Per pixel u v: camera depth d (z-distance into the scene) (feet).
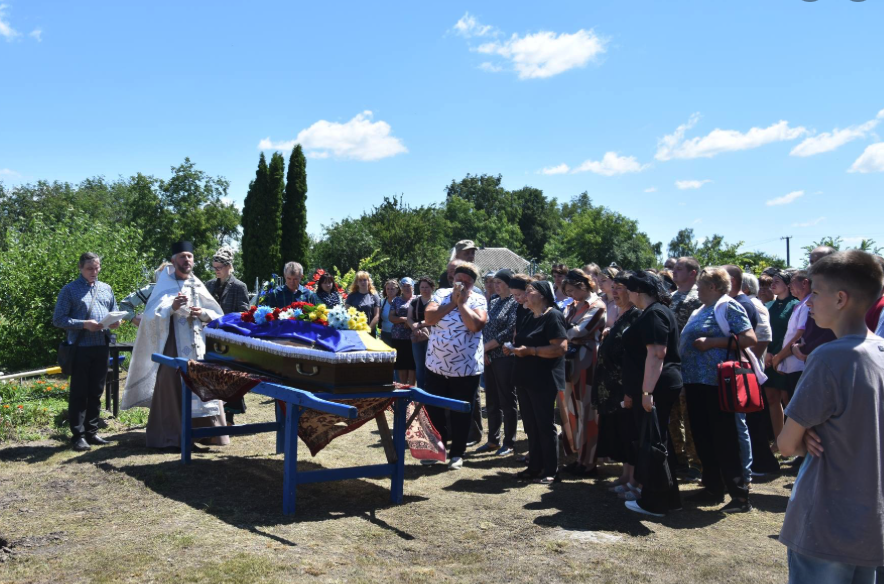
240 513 15.88
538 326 19.22
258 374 17.61
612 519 16.15
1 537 13.97
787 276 23.81
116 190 228.02
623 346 16.93
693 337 17.42
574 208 375.45
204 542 13.84
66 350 22.12
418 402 17.78
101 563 12.69
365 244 138.10
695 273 18.90
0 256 44.60
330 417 16.98
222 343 19.72
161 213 166.50
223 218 171.01
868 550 7.98
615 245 246.06
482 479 19.77
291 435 15.88
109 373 28.35
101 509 15.92
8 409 26.61
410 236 145.28
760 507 17.28
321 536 14.52
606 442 18.49
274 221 119.55
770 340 20.93
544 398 19.15
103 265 46.93
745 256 85.76
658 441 16.06
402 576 12.57
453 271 22.11
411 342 30.48
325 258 140.77
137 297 23.54
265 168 119.55
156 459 20.80
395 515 16.16
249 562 12.78
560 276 28.71
